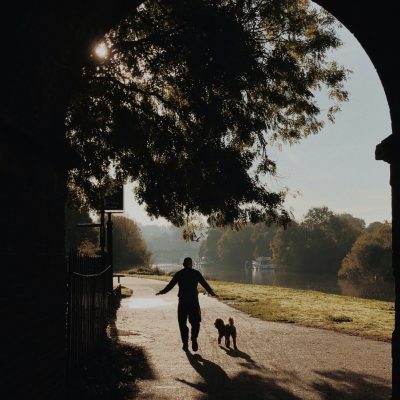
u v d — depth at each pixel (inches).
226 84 408.5
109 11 231.6
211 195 443.2
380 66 257.9
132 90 432.5
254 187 455.2
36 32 185.8
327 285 3031.5
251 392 280.1
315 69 515.2
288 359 367.6
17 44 175.9
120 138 426.0
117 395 263.7
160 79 442.6
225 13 402.9
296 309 673.0
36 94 195.2
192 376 314.0
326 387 291.3
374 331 494.6
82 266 304.5
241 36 403.2
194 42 393.1
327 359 367.9
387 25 233.1
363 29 251.9
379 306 751.1
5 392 162.4
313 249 4648.1
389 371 332.2
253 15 436.1
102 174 458.9
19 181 177.0
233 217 462.3
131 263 2721.5
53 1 187.9
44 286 202.8
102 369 305.6
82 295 302.4
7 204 167.5
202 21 399.2
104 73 420.5
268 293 937.5
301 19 474.6
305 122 538.6
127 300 761.0
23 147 176.4
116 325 512.7
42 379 197.3
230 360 361.7
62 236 229.1
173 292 896.9
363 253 3494.1
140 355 367.6
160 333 470.9
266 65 436.8
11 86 175.2
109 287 597.6
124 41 408.2
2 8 162.4
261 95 459.8
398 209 245.0
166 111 459.5
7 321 165.8
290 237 4778.5
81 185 461.1
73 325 273.7
